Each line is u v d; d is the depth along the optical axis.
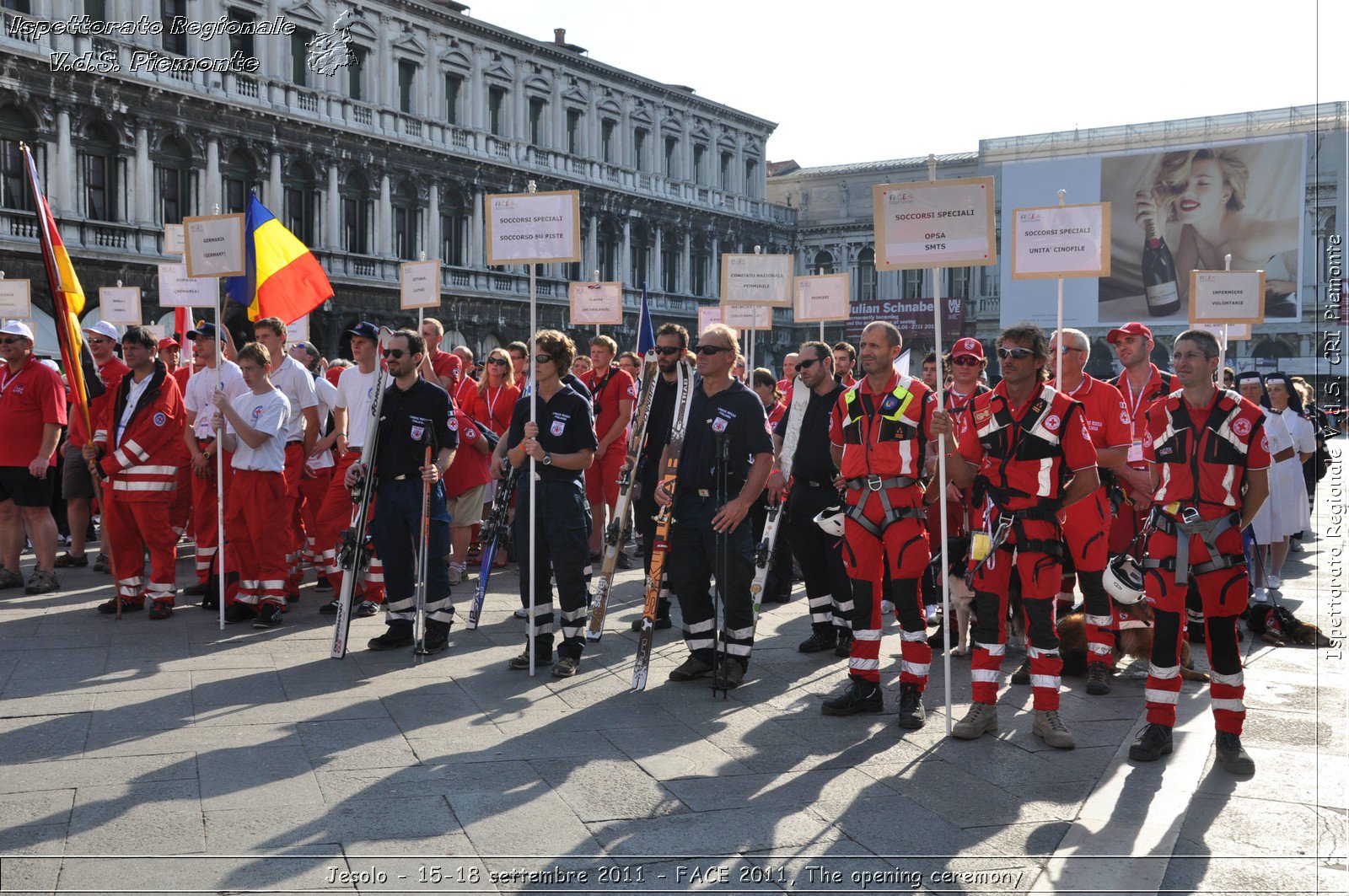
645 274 54.16
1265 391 11.24
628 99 52.91
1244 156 49.72
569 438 7.35
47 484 10.11
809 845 4.50
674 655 7.96
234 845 4.40
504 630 8.72
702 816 4.79
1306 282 48.78
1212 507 5.68
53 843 4.40
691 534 7.14
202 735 5.82
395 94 41.22
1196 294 10.46
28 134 30.31
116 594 9.46
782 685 7.14
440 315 42.75
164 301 14.76
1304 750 5.90
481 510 10.97
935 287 6.30
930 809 4.91
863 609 6.47
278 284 10.46
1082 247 8.13
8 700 6.41
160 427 8.79
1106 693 7.05
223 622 8.46
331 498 9.77
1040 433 5.90
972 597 7.96
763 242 64.56
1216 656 5.64
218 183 34.97
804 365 7.91
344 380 9.64
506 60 46.00
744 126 62.16
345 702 6.50
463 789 5.07
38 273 30.33
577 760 5.50
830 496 7.91
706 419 7.11
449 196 43.78
